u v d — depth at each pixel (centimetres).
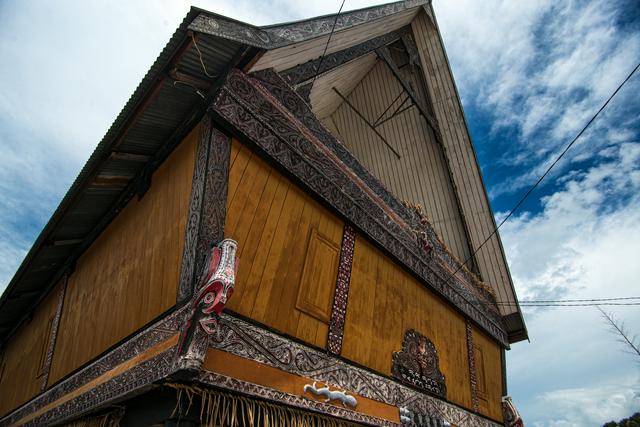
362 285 536
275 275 414
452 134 945
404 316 611
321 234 488
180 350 300
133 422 369
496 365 892
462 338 773
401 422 507
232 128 399
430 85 952
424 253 713
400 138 979
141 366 350
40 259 665
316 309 452
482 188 931
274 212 429
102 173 495
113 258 529
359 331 506
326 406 407
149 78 383
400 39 915
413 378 580
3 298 768
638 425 1109
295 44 447
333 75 745
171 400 325
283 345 394
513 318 941
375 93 959
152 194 482
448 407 640
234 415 318
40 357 675
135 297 437
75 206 550
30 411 622
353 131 932
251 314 379
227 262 325
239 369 338
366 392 475
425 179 966
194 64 383
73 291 633
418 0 855
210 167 374
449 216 958
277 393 361
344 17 557
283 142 455
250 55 399
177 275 370
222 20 360
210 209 362
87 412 429
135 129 437
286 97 480
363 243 566
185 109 427
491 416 793
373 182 628
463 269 856
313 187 484
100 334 489
